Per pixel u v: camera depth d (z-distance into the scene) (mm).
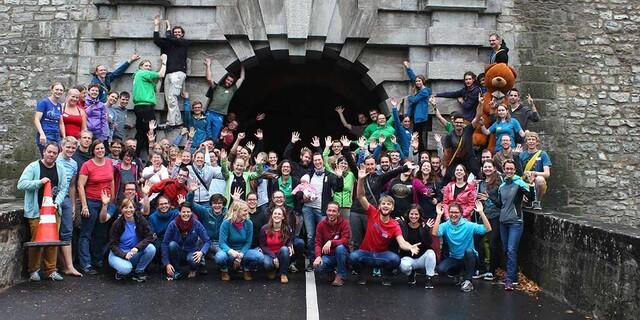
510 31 11094
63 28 10875
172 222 7836
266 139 15414
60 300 6711
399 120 10336
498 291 7605
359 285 7758
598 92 11219
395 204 8531
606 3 11352
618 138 11195
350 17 10758
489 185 8336
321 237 7891
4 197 10789
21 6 10992
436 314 6453
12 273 7293
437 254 7883
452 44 10727
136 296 6945
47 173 7520
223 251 7758
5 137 10875
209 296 7004
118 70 10539
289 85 14305
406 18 10891
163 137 10531
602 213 11078
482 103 9078
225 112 10820
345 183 8812
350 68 11398
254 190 8812
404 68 10953
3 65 10930
